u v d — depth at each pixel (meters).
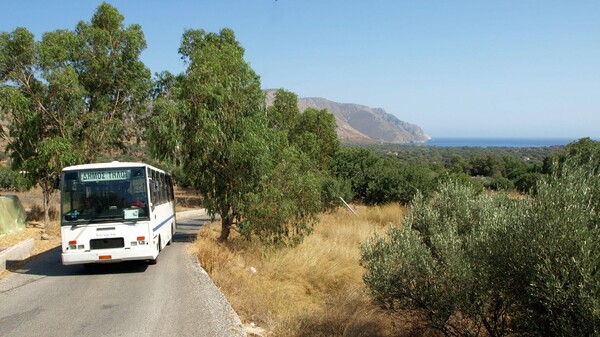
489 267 6.25
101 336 6.92
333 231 19.19
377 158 34.25
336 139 32.50
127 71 20.42
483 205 9.26
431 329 7.71
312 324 8.34
